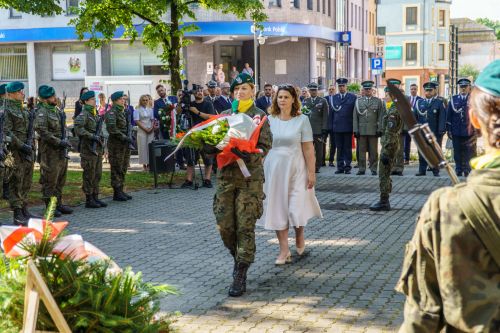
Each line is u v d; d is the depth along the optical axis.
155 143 14.72
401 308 6.09
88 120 12.07
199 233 9.77
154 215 11.34
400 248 8.59
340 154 17.45
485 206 2.00
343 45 50.34
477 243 2.00
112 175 13.05
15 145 10.28
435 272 2.10
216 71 34.75
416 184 15.09
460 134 16.00
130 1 18.53
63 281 3.30
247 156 6.35
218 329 5.58
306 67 43.69
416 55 78.50
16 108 10.37
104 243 9.11
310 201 7.79
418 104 16.66
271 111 7.76
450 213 2.04
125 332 3.36
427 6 77.88
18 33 39.53
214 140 6.30
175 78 19.11
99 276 3.47
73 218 11.12
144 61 39.47
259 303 6.31
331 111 17.53
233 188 6.54
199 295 6.60
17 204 10.45
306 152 7.61
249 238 6.57
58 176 11.40
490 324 1.97
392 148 11.38
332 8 49.06
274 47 43.12
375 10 68.00
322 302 6.31
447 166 2.29
